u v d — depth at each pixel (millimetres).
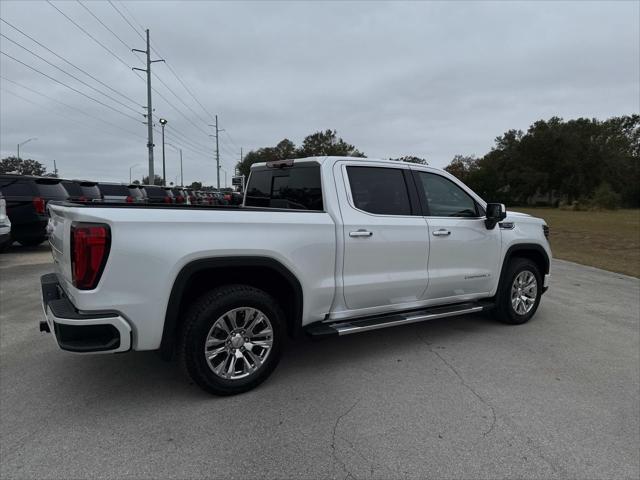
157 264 2994
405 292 4305
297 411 3199
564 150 80625
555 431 2973
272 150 84062
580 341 4820
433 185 4625
